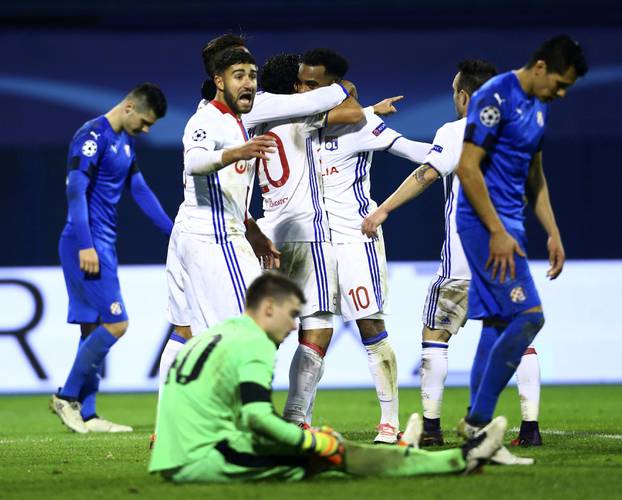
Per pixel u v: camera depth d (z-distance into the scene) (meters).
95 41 54.62
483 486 17.19
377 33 55.16
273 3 55.69
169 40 54.75
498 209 19.86
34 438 28.61
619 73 55.44
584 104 55.50
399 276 46.91
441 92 55.06
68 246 30.73
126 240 55.84
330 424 31.70
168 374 18.22
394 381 25.36
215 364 17.53
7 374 45.81
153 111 30.00
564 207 56.78
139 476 19.44
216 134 21.59
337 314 25.34
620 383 47.72
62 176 56.59
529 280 19.55
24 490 17.98
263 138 20.41
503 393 44.91
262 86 25.14
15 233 56.69
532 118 19.78
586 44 55.44
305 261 24.08
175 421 17.78
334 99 24.00
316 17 55.66
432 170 24.50
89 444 26.42
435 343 25.12
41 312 46.03
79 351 30.70
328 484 17.47
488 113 19.39
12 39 54.41
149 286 46.44
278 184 24.11
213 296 21.89
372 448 18.06
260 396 17.08
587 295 47.81
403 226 55.88
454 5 55.69
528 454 21.97
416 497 16.20
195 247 21.95
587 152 56.47
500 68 55.28
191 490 17.08
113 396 45.19
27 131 54.47
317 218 24.17
